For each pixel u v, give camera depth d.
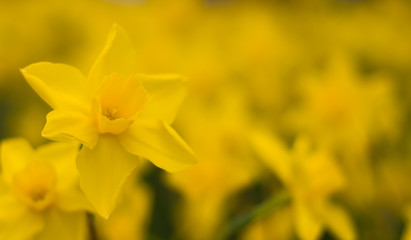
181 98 0.42
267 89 0.80
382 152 0.63
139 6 1.09
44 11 1.14
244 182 0.53
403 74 0.99
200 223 0.54
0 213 0.43
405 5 1.32
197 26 1.05
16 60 0.98
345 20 1.21
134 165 0.41
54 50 1.12
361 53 1.04
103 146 0.41
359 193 0.59
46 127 0.40
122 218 0.50
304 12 1.44
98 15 1.05
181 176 0.52
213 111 0.65
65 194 0.43
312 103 0.64
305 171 0.46
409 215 0.48
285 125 0.68
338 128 0.62
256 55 0.83
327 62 0.95
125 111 0.42
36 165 0.43
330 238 0.54
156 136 0.41
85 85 0.41
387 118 0.64
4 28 1.06
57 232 0.43
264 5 1.55
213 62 0.77
